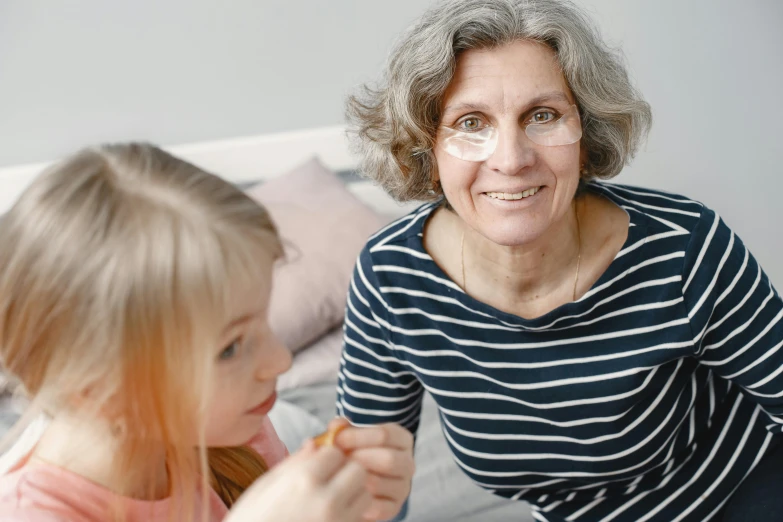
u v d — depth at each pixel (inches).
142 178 26.7
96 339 25.3
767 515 43.4
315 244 80.8
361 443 28.8
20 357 27.0
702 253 40.9
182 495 30.6
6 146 87.8
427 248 45.4
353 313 47.3
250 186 94.3
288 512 25.1
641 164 101.4
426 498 61.7
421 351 45.4
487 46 37.7
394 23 92.6
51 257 25.5
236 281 26.6
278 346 29.2
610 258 42.2
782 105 98.9
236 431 29.6
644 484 46.2
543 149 38.4
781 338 41.6
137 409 26.9
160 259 25.3
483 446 46.8
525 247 41.5
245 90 91.8
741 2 95.8
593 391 42.6
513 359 43.4
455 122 39.3
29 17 84.3
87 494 29.2
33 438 31.4
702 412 46.2
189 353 26.0
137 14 86.7
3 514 28.0
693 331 41.1
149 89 89.4
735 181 102.0
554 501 48.1
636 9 95.8
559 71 38.3
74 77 87.2
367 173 46.4
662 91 99.0
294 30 90.8
